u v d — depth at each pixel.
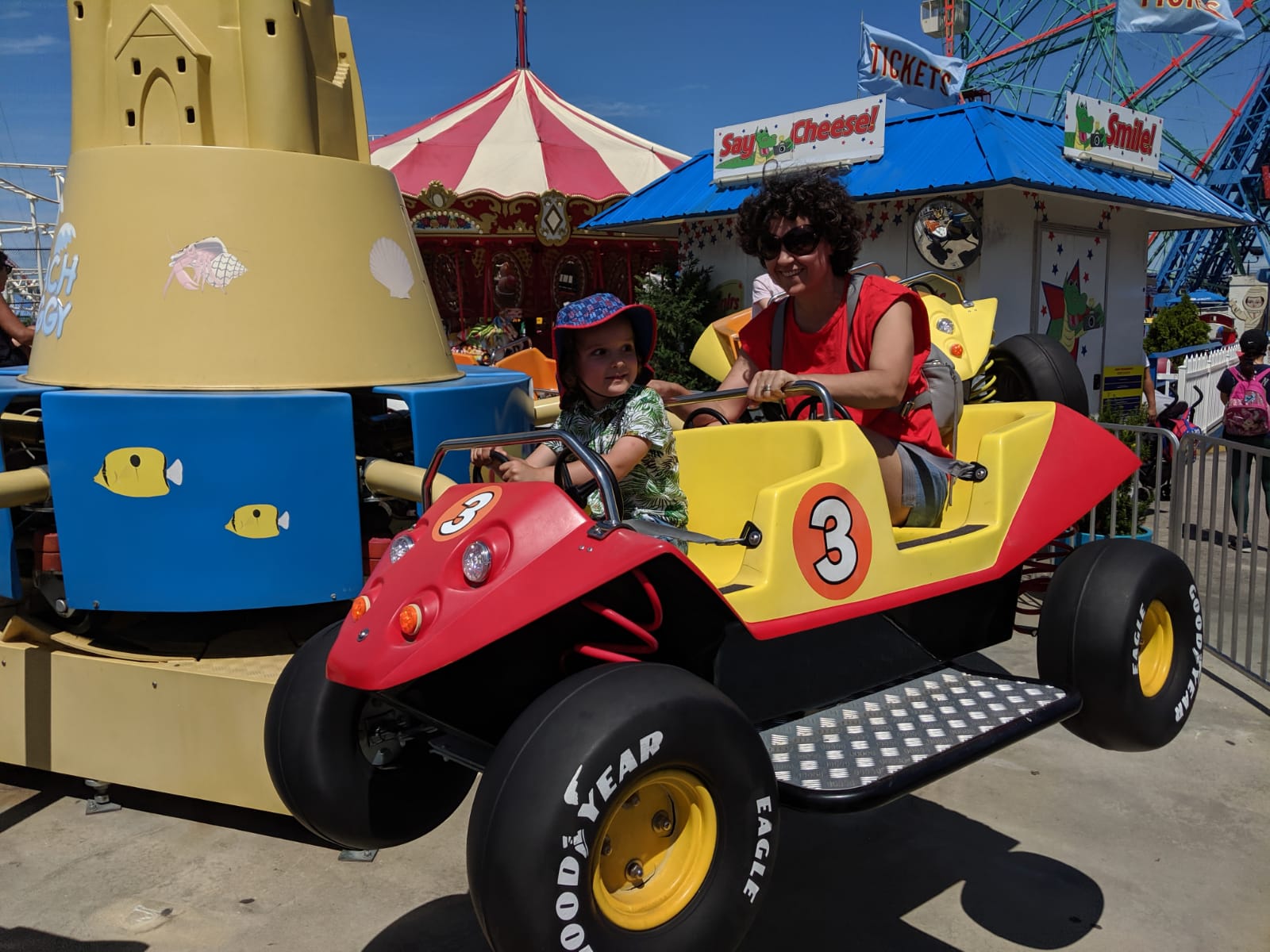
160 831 3.77
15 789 4.14
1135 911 3.21
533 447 4.79
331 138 4.34
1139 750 3.05
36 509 3.83
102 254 3.76
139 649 3.97
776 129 10.43
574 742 1.77
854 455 2.63
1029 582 3.97
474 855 1.77
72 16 4.08
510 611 1.96
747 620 2.33
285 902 3.28
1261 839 3.66
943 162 8.99
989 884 3.38
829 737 2.42
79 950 2.99
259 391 3.64
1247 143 38.44
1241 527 5.25
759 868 1.98
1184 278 42.47
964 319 5.38
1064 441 3.30
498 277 16.72
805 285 2.93
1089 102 9.48
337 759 2.44
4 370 4.80
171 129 3.89
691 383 11.29
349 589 3.68
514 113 15.20
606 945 1.78
